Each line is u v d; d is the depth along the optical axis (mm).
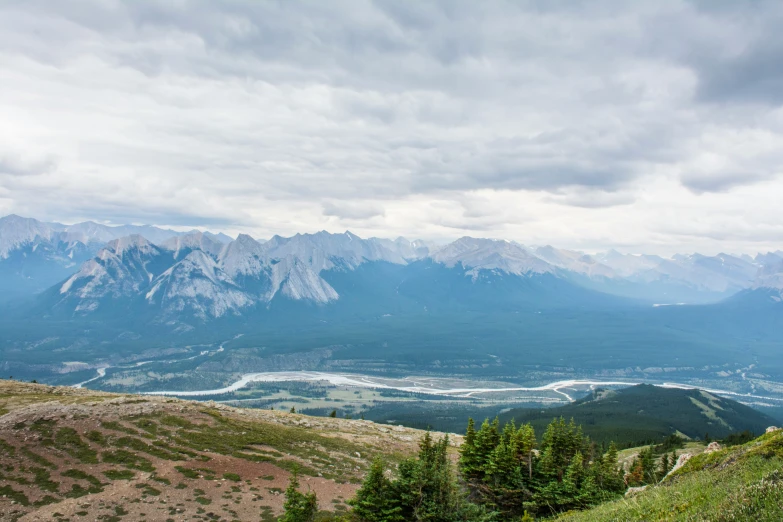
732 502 21766
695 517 21797
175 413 77438
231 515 52000
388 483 46531
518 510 56969
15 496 49219
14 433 61031
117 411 73062
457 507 46062
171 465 60531
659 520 24000
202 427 74875
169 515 49969
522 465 62031
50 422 65438
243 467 64312
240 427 78875
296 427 94062
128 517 48469
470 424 66500
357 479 68875
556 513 53531
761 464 28406
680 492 27953
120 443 63781
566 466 62906
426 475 46750
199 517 50531
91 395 90000
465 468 61750
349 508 57656
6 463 54750
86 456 59281
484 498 58281
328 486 63938
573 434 73250
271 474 64062
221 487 57812
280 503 56469
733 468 30047
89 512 48375
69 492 51594
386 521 43500
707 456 38375
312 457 73688
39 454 57844
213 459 64562
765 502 20172
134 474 57062
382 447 89938
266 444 74500
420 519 43469
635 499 31375
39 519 46156
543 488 56875
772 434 35438
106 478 55312
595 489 57938
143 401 80562
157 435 68312
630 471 89500
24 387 93312
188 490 55594
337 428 103750
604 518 29500
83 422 67250
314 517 53000
